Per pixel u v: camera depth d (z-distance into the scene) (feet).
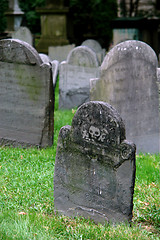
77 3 57.98
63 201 14.01
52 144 18.83
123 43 18.01
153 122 18.54
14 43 18.42
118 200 13.25
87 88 24.72
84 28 60.70
